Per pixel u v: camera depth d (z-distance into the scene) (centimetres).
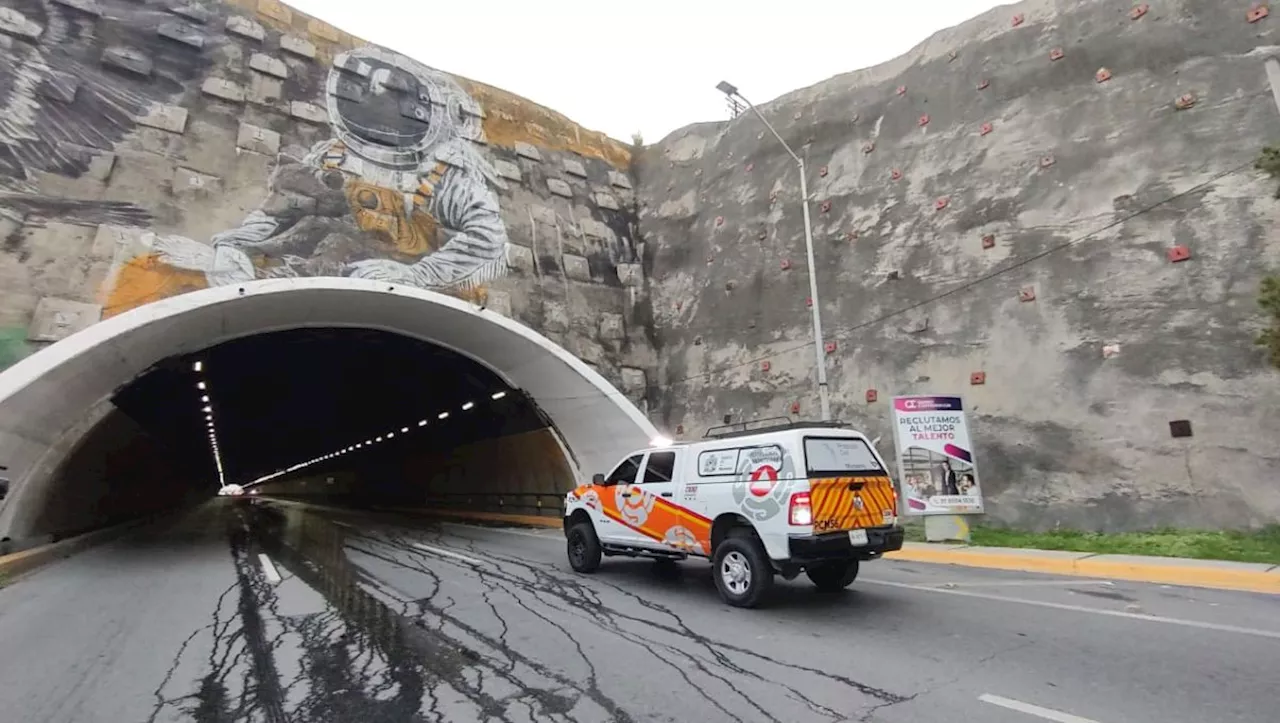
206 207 1711
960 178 1675
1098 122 1460
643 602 839
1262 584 806
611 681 523
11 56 1556
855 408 1756
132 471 2916
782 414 1950
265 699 497
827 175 2050
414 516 3266
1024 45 1664
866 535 757
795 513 717
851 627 675
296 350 2269
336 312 1903
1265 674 486
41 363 1314
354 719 455
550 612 791
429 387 2786
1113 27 1507
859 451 809
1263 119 1241
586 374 2047
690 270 2422
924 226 1719
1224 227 1227
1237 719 406
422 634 692
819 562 759
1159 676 491
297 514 3897
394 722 448
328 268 1841
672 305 2445
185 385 2284
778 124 2291
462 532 2123
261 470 8800
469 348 2203
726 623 708
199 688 526
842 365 1819
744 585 782
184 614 816
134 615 816
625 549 1016
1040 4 1669
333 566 1260
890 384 1688
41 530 1661
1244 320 1160
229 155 1788
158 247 1612
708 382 2219
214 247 1691
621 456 2130
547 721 443
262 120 1872
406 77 2195
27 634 722
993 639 611
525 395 2342
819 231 2008
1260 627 621
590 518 1106
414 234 2030
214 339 1817
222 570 1230
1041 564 1021
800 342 1956
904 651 581
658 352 2444
